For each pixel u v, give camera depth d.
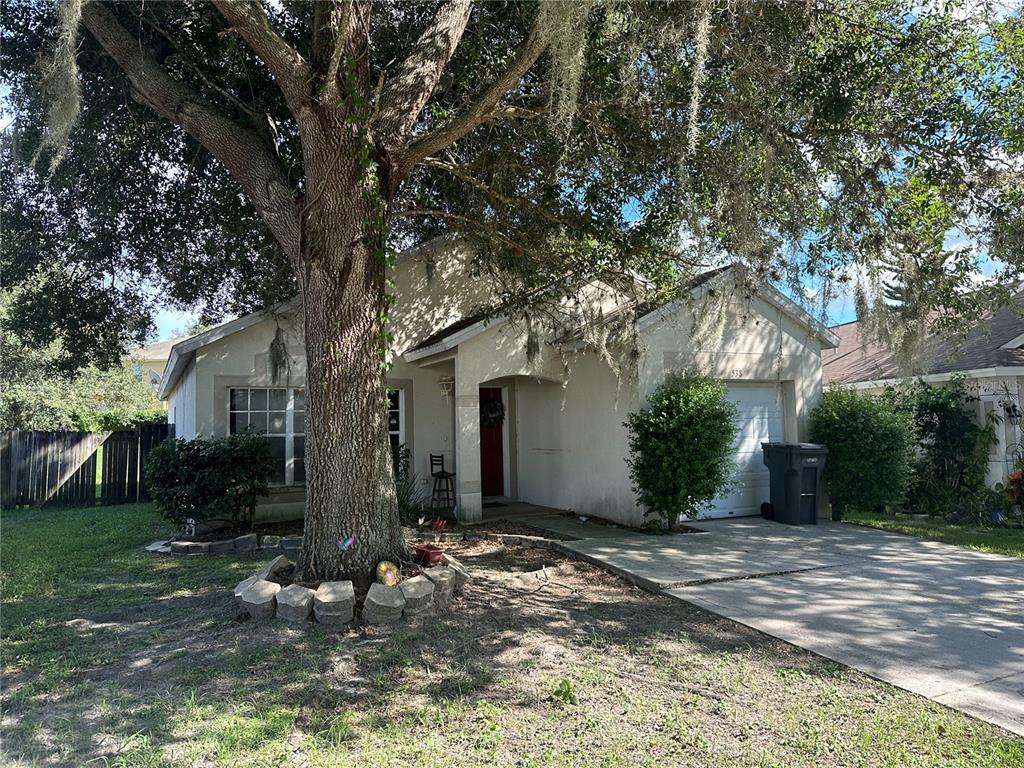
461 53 8.23
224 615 5.58
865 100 7.26
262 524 10.38
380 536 5.99
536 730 3.75
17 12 7.61
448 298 12.66
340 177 5.79
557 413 12.30
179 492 8.73
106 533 10.22
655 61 6.91
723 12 6.58
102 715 3.86
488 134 8.33
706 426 9.32
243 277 10.31
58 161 5.64
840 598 6.34
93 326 10.30
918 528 10.29
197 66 8.00
